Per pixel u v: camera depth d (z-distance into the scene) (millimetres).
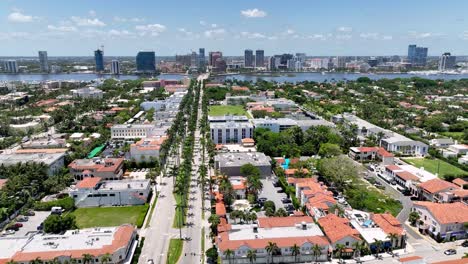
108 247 124688
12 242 130875
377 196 186250
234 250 125312
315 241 129375
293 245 127375
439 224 142625
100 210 174625
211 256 128000
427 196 181375
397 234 135000
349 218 152000
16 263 116938
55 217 146625
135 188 184625
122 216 167000
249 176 188875
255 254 125000
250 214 150750
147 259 130875
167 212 171000
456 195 171125
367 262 128250
